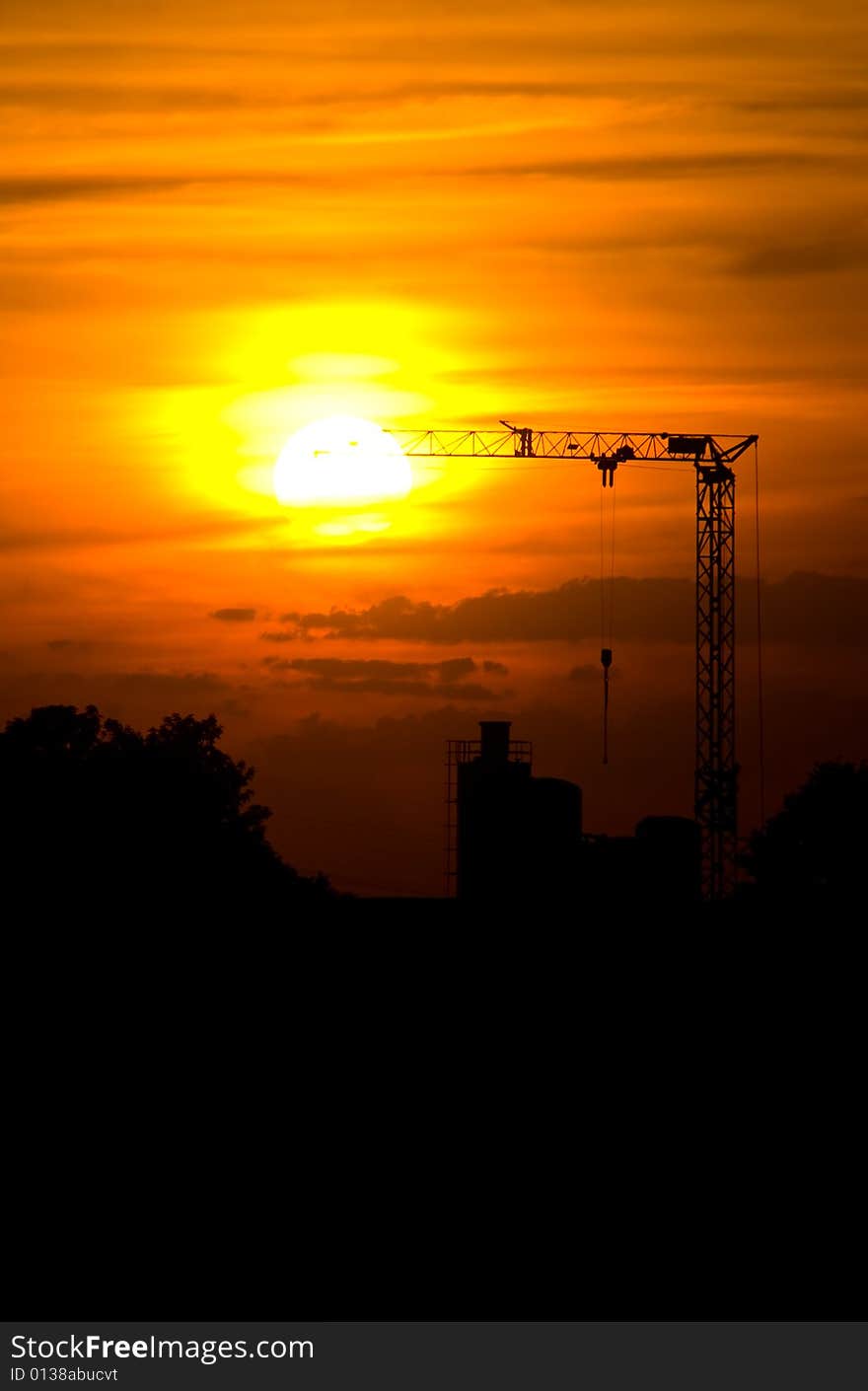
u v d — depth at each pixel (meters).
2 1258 163.50
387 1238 169.38
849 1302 152.38
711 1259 164.62
